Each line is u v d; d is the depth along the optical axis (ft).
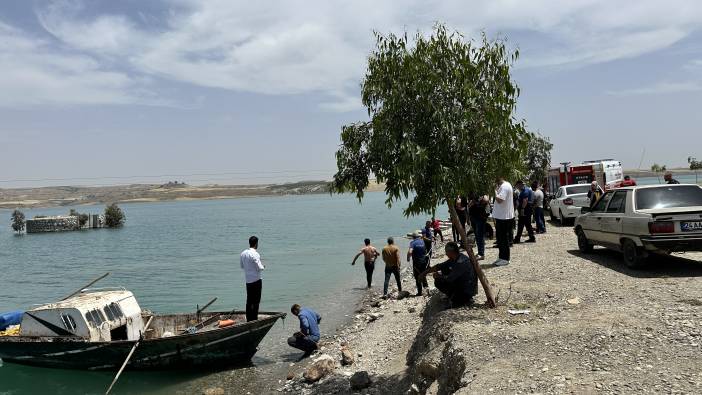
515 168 28.12
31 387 40.34
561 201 83.61
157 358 41.68
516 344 23.79
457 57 27.09
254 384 37.91
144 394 37.70
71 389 39.52
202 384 39.09
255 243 46.32
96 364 42.57
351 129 27.94
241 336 42.32
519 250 56.29
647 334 23.31
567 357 21.57
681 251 36.99
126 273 112.88
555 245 58.39
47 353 43.32
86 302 44.75
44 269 131.13
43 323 43.62
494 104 27.43
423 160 24.98
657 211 37.50
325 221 281.74
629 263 40.47
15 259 161.99
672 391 17.30
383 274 88.22
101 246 199.00
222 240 192.75
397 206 452.76
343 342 44.93
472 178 26.55
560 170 101.09
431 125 26.35
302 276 91.40
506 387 19.33
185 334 41.14
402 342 39.78
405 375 30.83
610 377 18.98
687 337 22.44
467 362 22.62
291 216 364.79
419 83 25.95
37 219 324.60
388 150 25.68
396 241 146.61
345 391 31.99
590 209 49.11
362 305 62.08
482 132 26.96
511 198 46.37
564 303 31.14
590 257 47.96
